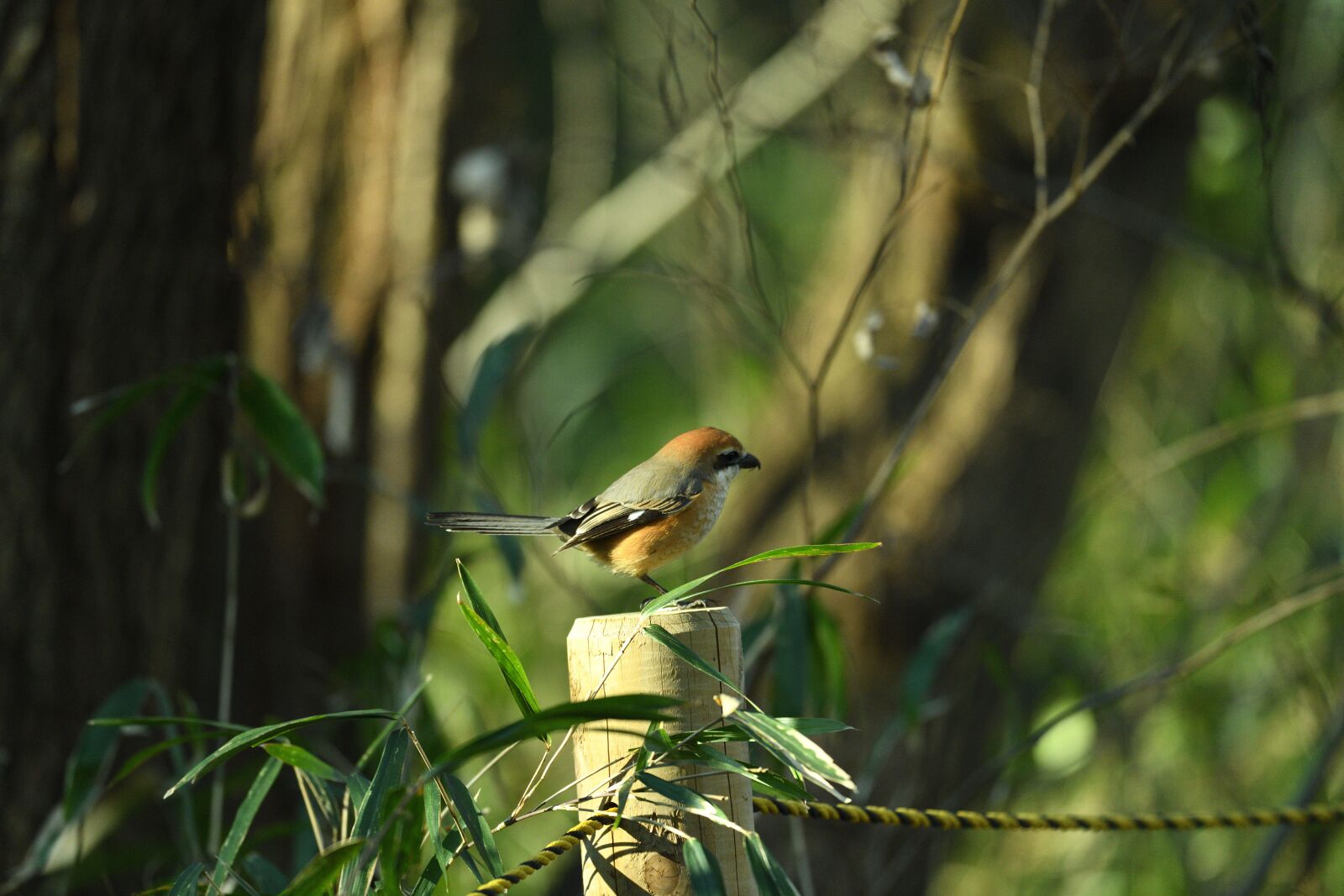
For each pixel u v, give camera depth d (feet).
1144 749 44.86
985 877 44.57
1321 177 44.50
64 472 26.21
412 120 38.60
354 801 17.01
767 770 15.62
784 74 46.34
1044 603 48.65
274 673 35.22
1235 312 49.16
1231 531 47.83
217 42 27.84
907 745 36.37
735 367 48.29
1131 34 34.01
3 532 25.63
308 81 38.37
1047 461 37.29
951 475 36.83
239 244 30.68
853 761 36.06
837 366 39.55
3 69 25.48
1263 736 45.09
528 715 15.60
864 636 36.76
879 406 37.91
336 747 35.53
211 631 30.81
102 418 24.30
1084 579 50.21
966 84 35.09
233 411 25.80
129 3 26.16
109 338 26.73
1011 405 36.81
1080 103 28.02
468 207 37.86
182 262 27.91
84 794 23.04
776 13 54.85
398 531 38.19
